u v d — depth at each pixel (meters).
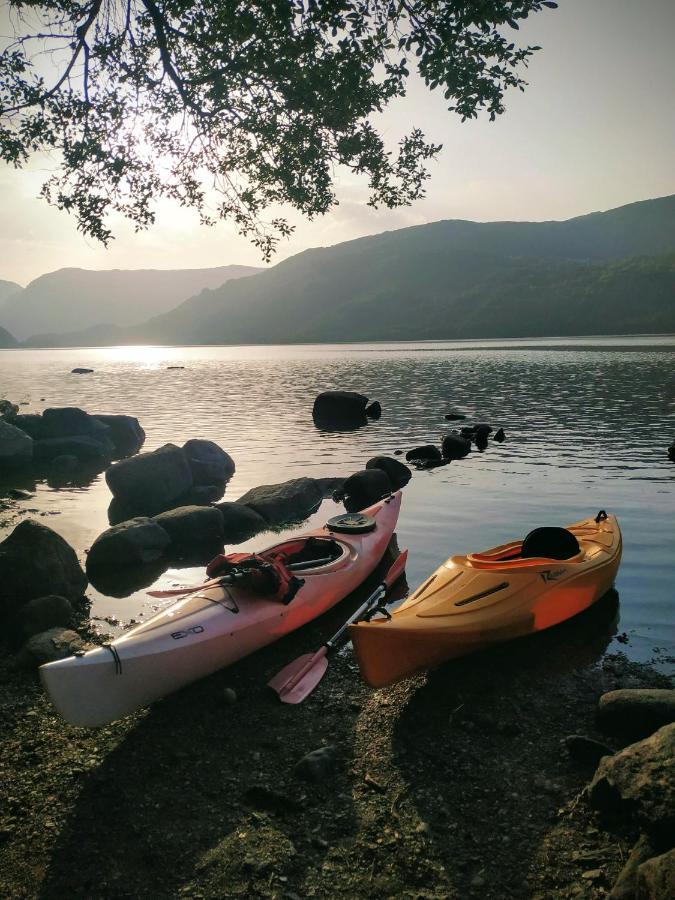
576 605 7.53
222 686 6.42
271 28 9.31
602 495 13.57
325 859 4.11
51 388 51.31
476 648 6.61
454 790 4.71
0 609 7.68
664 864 3.31
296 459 18.97
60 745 5.43
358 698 6.11
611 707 5.28
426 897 3.80
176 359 129.38
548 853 4.07
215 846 4.24
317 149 11.21
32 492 16.12
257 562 7.13
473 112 9.36
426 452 18.45
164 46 9.41
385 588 7.81
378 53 9.61
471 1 8.07
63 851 4.25
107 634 7.55
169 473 14.55
